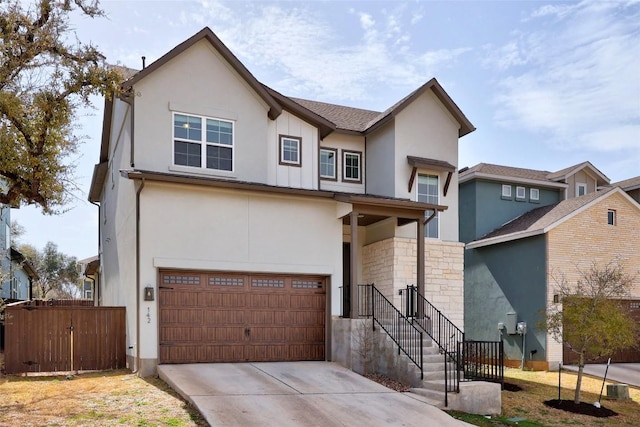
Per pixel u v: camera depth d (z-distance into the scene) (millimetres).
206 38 14922
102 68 11648
